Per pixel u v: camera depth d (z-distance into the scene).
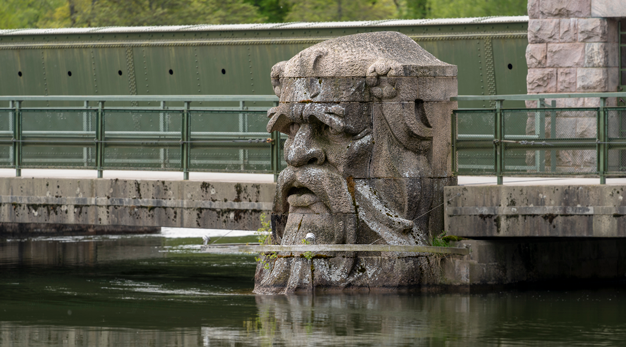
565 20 28.84
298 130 22.69
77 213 25.80
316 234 22.39
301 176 22.34
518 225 21.67
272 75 23.09
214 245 23.19
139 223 25.11
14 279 26.27
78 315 20.42
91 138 26.27
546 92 29.17
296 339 17.72
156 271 28.02
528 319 19.48
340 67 22.20
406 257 22.03
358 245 21.86
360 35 22.88
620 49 29.28
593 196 20.95
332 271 22.16
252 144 24.48
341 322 19.14
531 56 29.30
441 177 22.75
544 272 23.95
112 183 25.38
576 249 24.66
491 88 30.88
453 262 22.52
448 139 22.84
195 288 24.33
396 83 22.02
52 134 27.28
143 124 27.62
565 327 18.69
